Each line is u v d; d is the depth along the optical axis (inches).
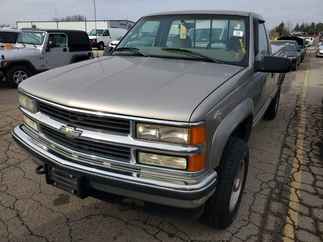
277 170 162.4
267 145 196.4
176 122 81.8
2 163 157.2
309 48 1750.7
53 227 112.2
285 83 456.1
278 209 128.0
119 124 87.0
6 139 188.1
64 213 120.2
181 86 96.4
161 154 85.0
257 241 108.9
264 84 160.7
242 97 114.4
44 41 392.8
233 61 128.6
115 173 90.3
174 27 146.4
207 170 90.1
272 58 129.6
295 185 147.6
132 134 86.0
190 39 140.9
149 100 87.2
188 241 107.4
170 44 144.1
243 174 118.0
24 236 107.2
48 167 103.1
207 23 142.1
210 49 135.4
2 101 291.6
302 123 244.8
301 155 182.4
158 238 108.4
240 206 128.6
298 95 359.9
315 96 354.3
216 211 105.7
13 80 369.7
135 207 98.7
